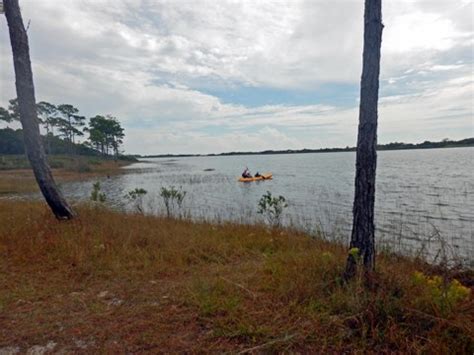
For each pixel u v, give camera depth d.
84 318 3.34
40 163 7.49
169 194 14.07
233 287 3.92
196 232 7.37
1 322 3.27
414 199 16.84
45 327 3.16
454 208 14.19
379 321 2.88
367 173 3.71
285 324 3.01
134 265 4.98
